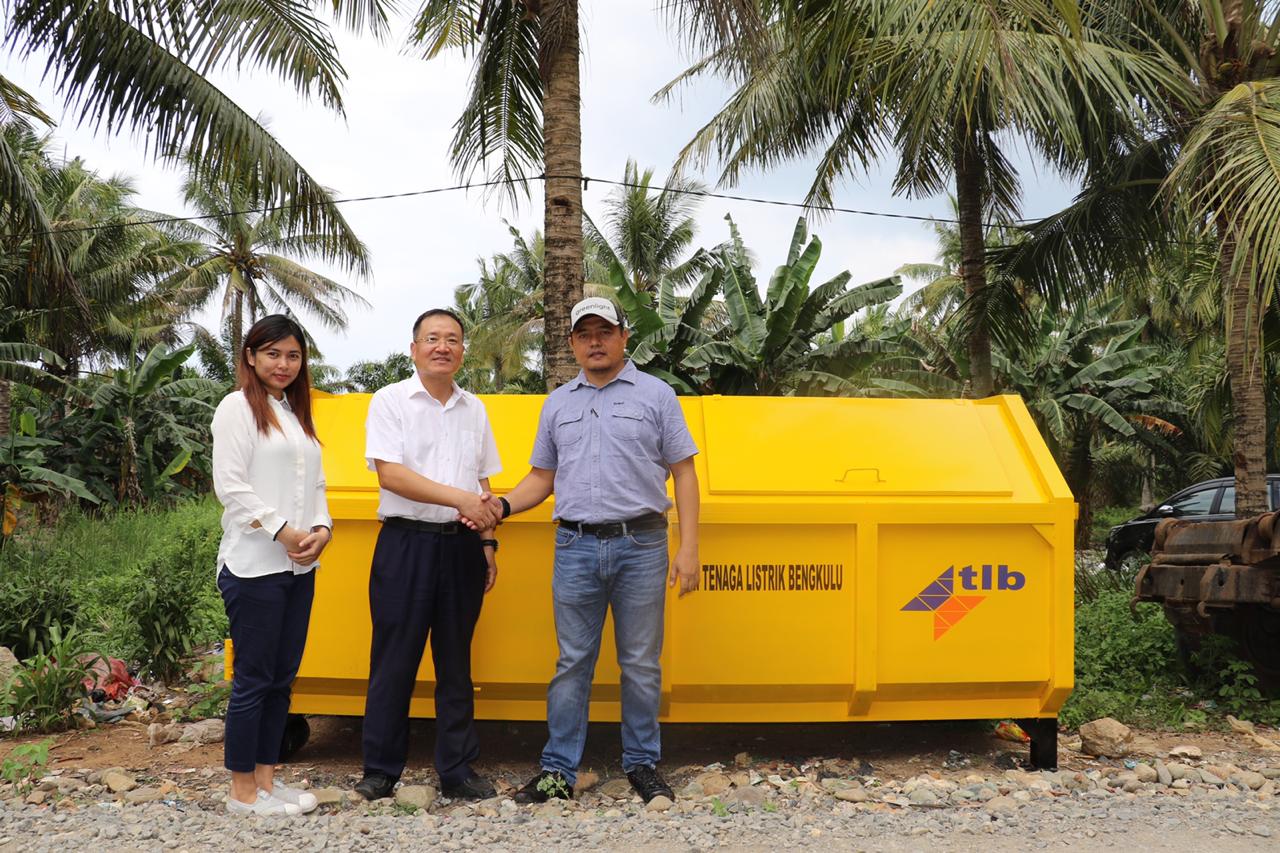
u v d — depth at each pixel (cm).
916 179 1223
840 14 730
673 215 3041
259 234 3575
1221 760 490
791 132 1175
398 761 405
